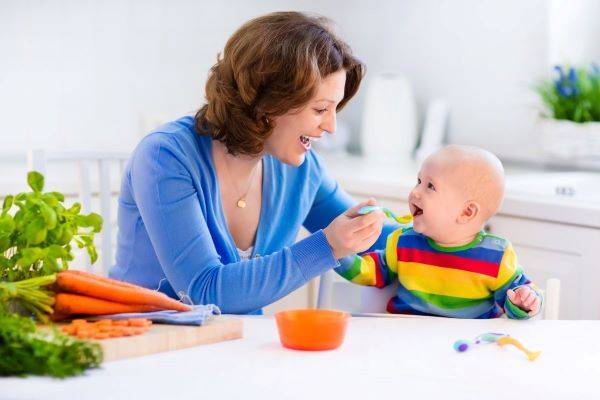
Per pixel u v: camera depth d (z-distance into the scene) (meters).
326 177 2.30
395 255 2.04
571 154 3.25
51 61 3.63
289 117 1.90
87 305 1.53
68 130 3.70
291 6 4.07
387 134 3.74
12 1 3.53
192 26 3.89
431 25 3.88
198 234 1.85
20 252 1.58
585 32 3.57
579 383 1.39
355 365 1.43
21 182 2.97
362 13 4.13
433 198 1.95
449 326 1.72
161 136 1.96
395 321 1.75
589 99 3.25
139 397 1.26
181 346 1.50
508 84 3.63
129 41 3.77
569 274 2.75
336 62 1.88
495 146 3.70
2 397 1.24
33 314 1.54
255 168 2.11
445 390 1.33
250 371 1.39
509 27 3.61
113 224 3.05
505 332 1.69
